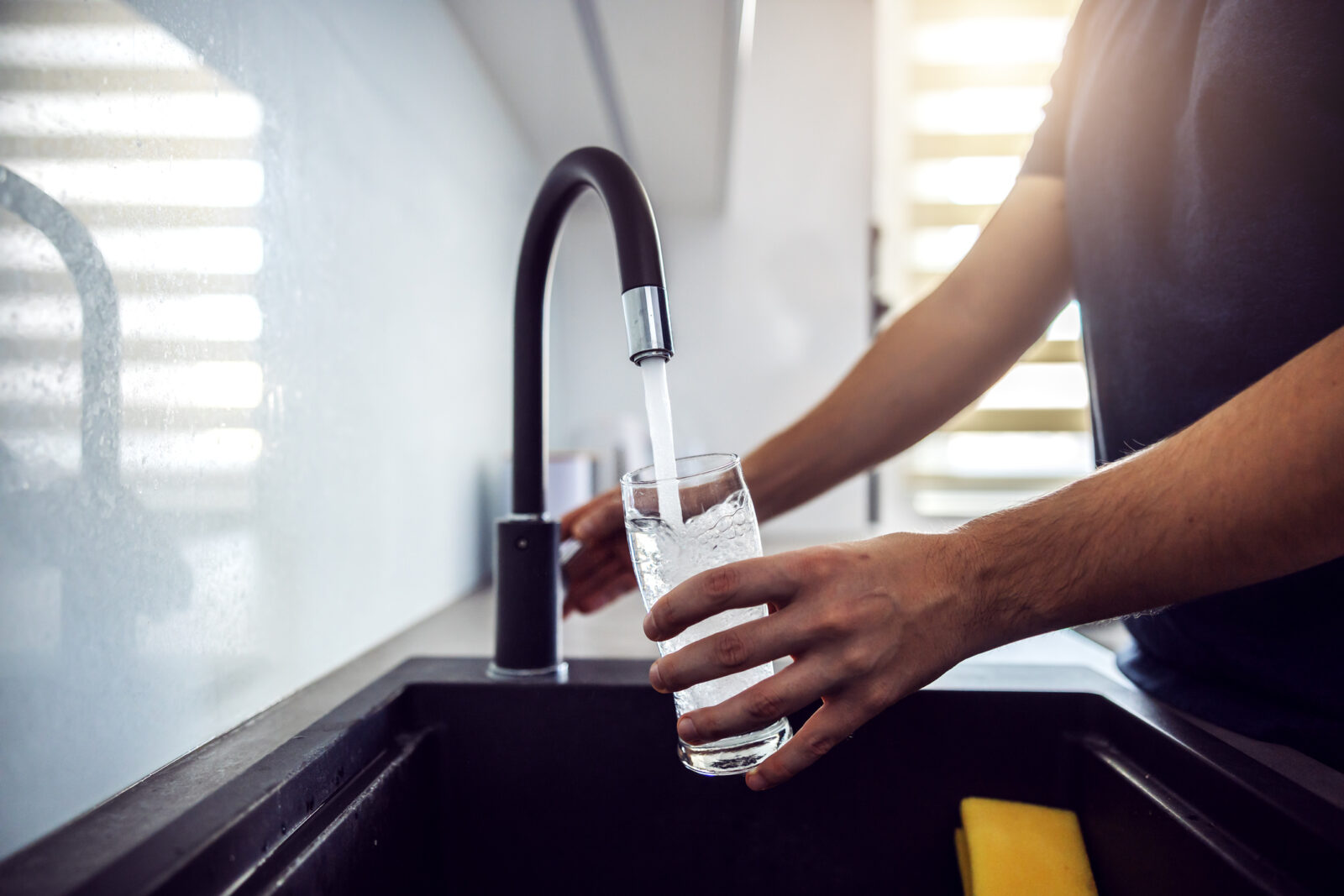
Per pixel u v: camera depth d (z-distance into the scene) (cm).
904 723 59
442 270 104
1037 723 58
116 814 40
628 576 77
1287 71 49
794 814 60
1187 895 44
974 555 40
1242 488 36
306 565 67
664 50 106
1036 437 229
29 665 39
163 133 49
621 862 61
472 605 104
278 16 64
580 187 60
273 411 62
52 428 41
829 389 191
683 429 191
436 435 101
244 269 58
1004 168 230
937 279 235
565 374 185
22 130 39
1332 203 48
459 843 61
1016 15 225
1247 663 52
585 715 61
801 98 192
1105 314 66
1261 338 52
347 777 50
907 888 59
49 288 41
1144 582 38
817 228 192
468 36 112
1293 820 39
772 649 38
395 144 88
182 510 51
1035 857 52
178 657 50
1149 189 60
